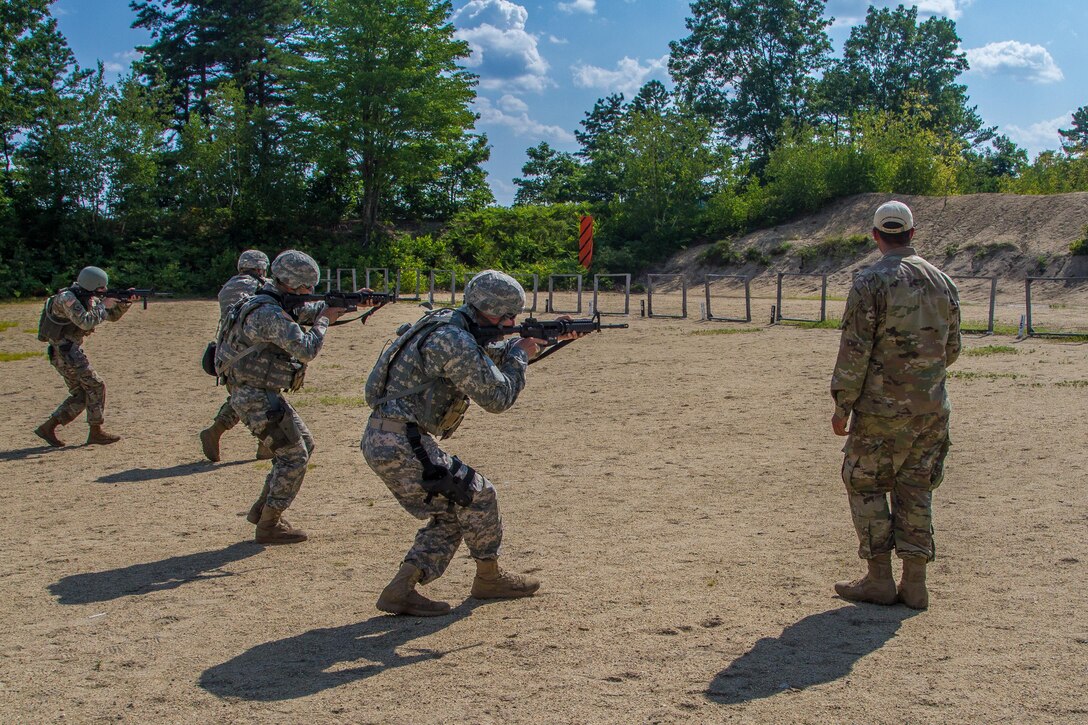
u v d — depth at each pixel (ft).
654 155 156.76
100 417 31.81
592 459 27.48
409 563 15.23
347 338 66.08
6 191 130.21
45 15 153.58
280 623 15.08
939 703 11.51
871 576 15.15
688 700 11.76
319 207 148.25
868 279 14.34
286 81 145.18
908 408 14.33
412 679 12.67
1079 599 15.02
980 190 170.09
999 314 77.82
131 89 134.21
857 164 144.05
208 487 25.54
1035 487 22.20
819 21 195.42
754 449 28.09
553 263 144.87
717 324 75.10
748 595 15.69
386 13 136.87
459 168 167.02
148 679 12.92
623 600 15.62
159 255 128.16
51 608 16.05
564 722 11.27
